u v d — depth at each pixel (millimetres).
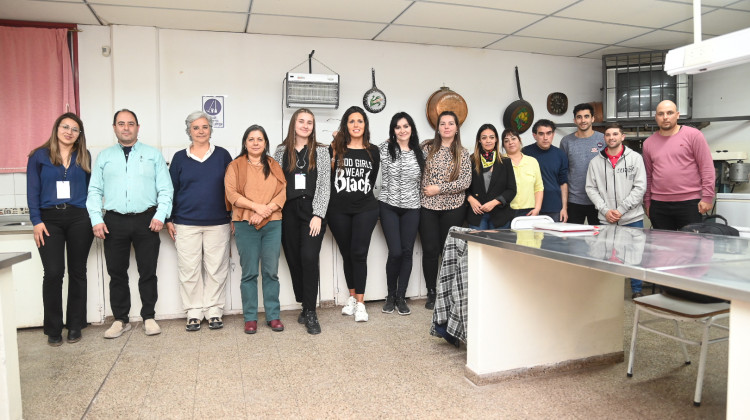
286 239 3221
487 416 1975
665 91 4461
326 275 3701
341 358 2619
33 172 2844
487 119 4566
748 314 1200
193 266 3137
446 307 2713
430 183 3477
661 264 1455
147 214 3043
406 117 3416
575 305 2436
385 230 3504
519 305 2312
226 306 3504
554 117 4770
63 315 3197
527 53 4645
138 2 3238
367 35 4078
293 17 3588
